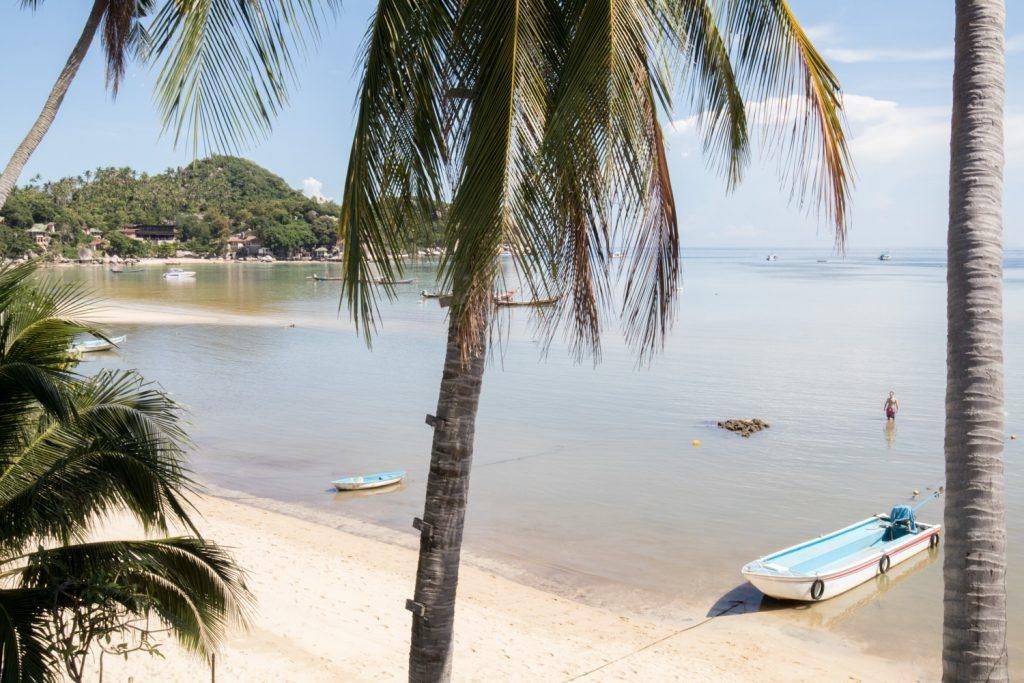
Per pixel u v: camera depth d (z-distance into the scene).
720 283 128.00
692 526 19.03
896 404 30.33
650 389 37.47
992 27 4.01
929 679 11.99
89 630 5.95
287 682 9.84
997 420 4.02
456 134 4.37
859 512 20.31
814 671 12.11
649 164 4.52
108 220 188.50
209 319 66.44
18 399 5.76
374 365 44.50
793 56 4.89
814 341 55.66
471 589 14.88
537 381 39.53
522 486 22.02
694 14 4.96
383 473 22.67
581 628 13.34
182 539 6.59
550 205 4.06
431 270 4.62
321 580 14.34
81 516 5.84
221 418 30.59
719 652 12.66
